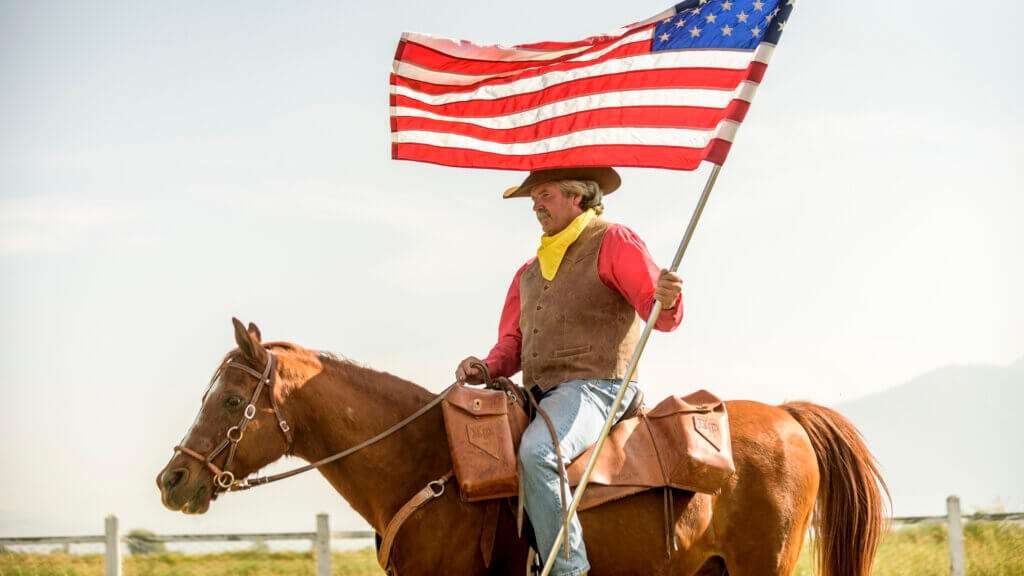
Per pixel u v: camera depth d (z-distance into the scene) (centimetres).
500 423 352
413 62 394
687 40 378
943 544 1017
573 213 383
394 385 370
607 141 374
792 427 411
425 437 361
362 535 884
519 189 396
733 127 353
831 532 418
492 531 351
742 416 404
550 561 324
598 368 365
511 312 413
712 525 379
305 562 1046
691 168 360
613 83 382
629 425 376
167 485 330
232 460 337
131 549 892
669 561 367
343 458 355
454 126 394
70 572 971
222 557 1074
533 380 374
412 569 348
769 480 388
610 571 362
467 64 396
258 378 345
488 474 341
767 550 385
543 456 340
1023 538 983
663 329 345
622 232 368
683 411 376
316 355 365
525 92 393
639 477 360
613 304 368
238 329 342
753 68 358
